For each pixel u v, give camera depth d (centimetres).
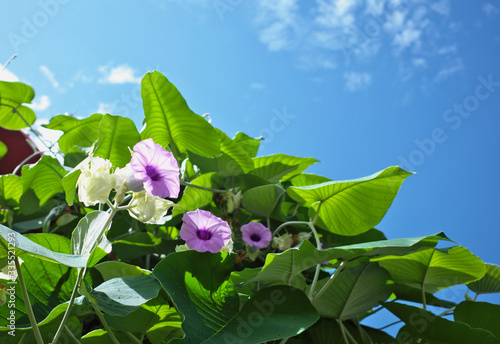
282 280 79
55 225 115
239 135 118
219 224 72
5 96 123
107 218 64
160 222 64
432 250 83
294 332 67
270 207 98
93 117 115
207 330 66
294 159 110
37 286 70
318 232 102
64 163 111
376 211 87
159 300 69
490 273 94
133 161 58
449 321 79
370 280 84
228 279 74
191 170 111
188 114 95
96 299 61
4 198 114
